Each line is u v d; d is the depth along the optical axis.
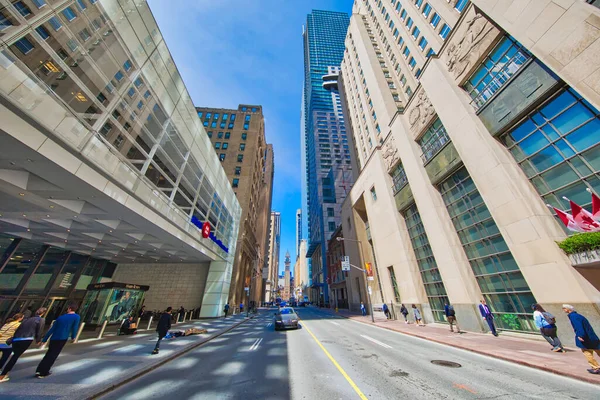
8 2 6.42
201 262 25.67
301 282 142.88
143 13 12.26
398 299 23.86
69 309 6.73
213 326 17.89
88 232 14.66
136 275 24.81
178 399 4.84
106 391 5.22
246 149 48.66
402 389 5.27
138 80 11.90
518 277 12.38
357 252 36.44
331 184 80.88
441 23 22.97
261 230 68.56
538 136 11.83
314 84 107.69
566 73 9.99
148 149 12.80
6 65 6.16
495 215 13.16
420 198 20.20
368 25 44.91
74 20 8.41
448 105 17.03
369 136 37.41
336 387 5.44
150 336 13.08
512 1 12.44
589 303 9.03
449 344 10.44
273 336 13.51
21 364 7.07
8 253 13.98
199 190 19.62
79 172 8.48
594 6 9.42
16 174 8.55
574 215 9.50
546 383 5.60
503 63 13.67
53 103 7.36
